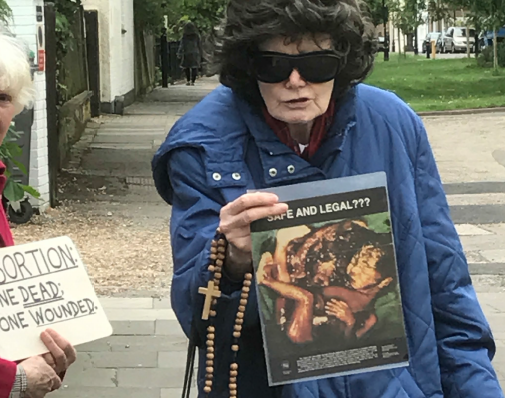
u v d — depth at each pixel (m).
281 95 1.96
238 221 1.84
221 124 2.04
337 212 1.90
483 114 19.42
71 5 12.67
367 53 2.05
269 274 1.89
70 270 2.25
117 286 6.33
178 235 2.00
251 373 2.07
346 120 2.07
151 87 27.50
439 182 2.18
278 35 1.91
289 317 1.90
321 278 1.90
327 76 1.94
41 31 8.65
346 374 1.93
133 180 10.77
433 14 35.44
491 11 29.94
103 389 4.43
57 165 10.15
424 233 2.12
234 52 2.00
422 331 2.06
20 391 2.11
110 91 18.25
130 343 5.11
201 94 25.67
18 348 2.16
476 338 2.12
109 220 8.59
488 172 11.92
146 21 24.75
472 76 31.23
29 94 2.49
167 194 2.18
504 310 5.92
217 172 2.00
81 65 15.22
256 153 2.04
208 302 1.91
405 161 2.11
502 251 7.65
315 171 2.02
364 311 1.92
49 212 8.84
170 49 31.72
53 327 2.20
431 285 2.13
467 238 8.17
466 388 2.09
